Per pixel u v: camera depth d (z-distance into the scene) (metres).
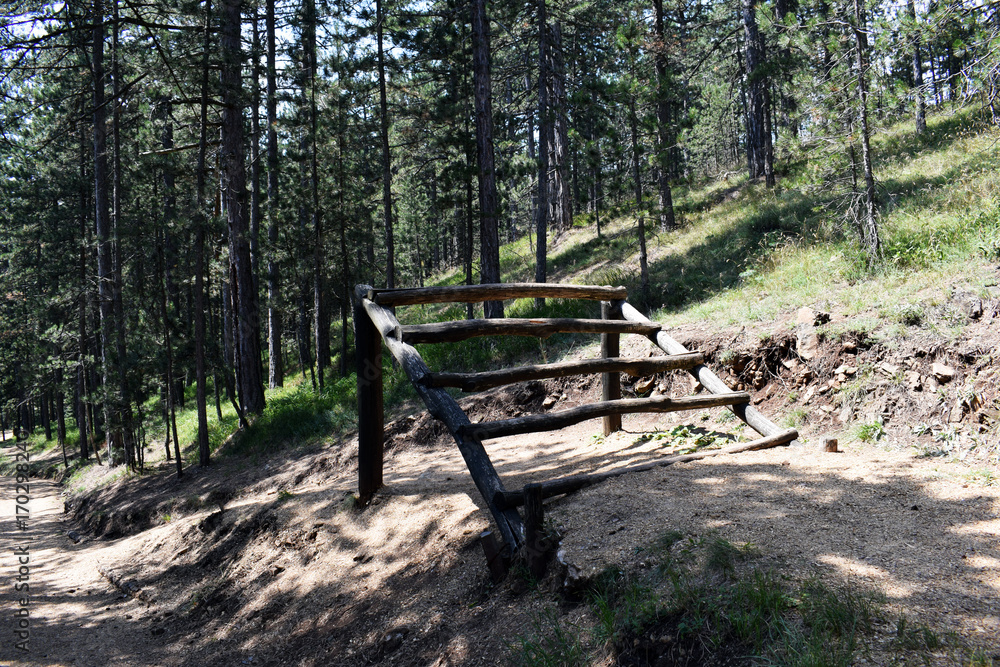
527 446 8.87
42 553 11.51
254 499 9.77
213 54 13.44
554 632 3.72
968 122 15.75
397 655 4.51
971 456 5.27
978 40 7.68
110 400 14.80
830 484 4.89
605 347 7.93
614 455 7.14
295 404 16.00
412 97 22.12
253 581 7.12
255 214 20.81
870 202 8.79
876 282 8.06
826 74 9.40
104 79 16.66
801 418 6.96
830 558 3.64
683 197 23.11
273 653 5.55
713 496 4.82
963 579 3.28
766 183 19.09
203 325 14.12
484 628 4.20
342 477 9.80
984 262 7.11
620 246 20.88
